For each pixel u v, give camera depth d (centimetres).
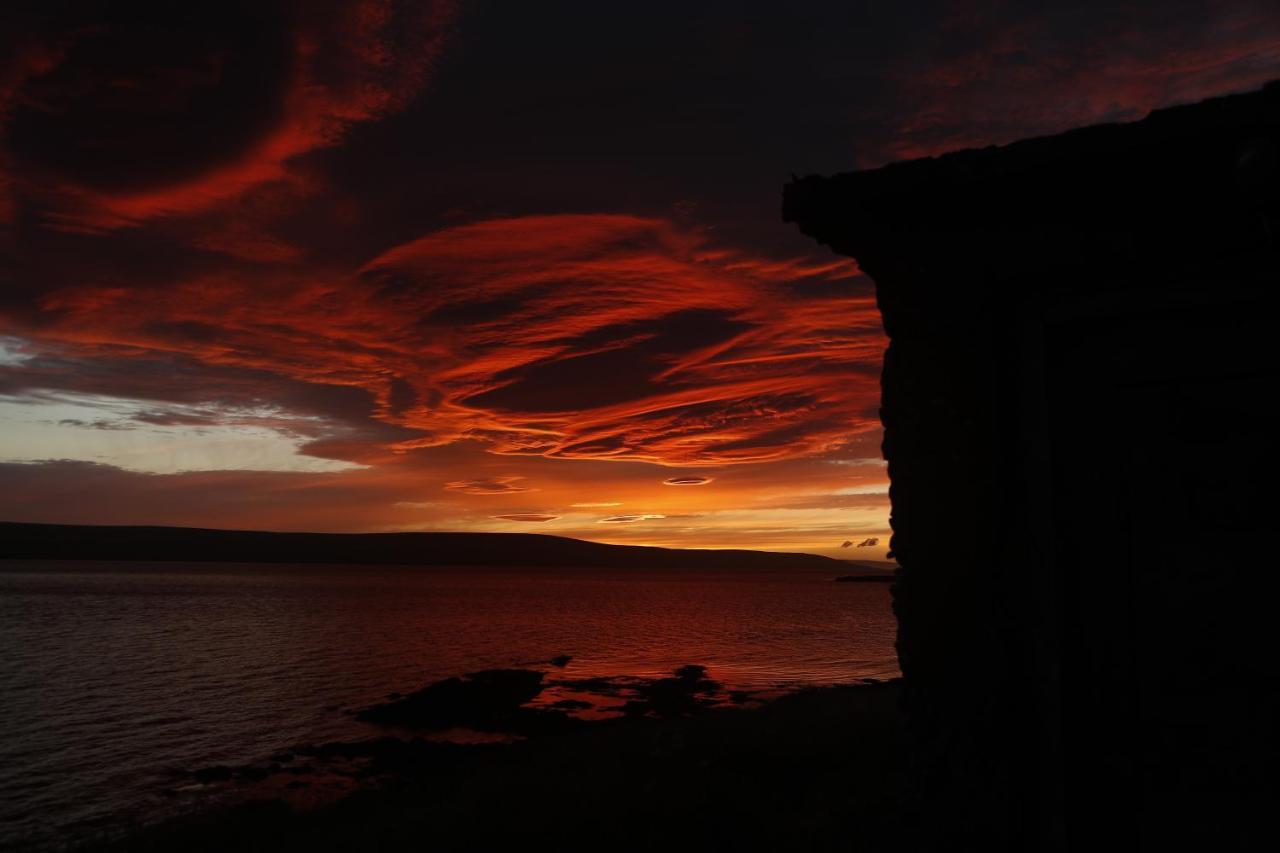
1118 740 418
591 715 3172
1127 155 415
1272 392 401
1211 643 401
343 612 9912
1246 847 382
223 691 4059
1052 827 423
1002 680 443
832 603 14662
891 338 502
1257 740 386
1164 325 428
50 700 3759
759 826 687
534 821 784
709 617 10356
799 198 504
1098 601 430
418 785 1634
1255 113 378
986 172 443
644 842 695
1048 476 443
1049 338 457
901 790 477
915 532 480
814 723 1187
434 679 4525
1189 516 412
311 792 2070
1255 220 401
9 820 1889
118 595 12531
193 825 1340
